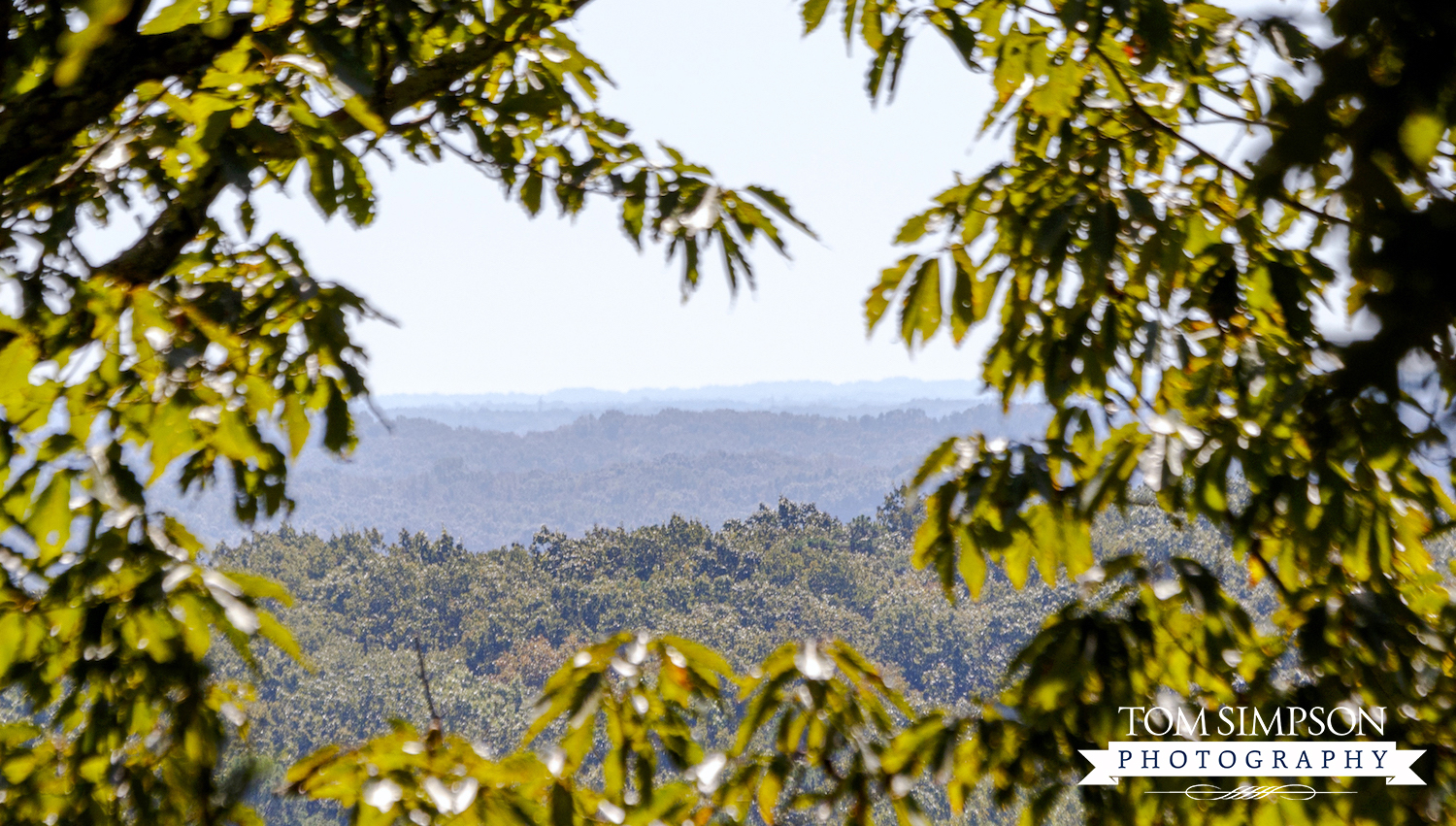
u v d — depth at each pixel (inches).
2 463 93.4
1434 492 103.0
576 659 108.7
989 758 107.0
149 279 114.9
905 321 120.9
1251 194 29.5
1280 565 114.5
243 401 107.9
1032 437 117.6
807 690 109.7
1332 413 31.9
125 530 115.3
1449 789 95.3
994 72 119.0
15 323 88.1
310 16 106.4
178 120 97.9
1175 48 109.0
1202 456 104.5
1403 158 28.0
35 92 89.0
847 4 116.6
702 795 104.9
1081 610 109.9
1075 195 111.3
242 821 121.7
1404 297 28.0
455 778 98.2
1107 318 117.6
